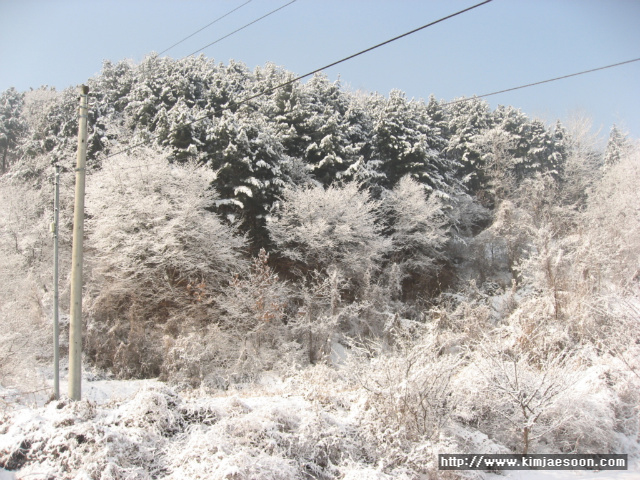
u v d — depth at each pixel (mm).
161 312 18266
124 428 6539
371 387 8430
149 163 20297
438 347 9719
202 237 18797
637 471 8172
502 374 8930
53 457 5863
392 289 22672
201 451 6086
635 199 24359
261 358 16641
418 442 7789
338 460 7195
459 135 36969
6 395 10094
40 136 34281
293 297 20250
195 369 14656
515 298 20484
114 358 15586
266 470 5879
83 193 8320
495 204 34344
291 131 26812
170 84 30609
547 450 8883
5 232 22906
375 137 30047
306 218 21516
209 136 22672
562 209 31047
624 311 12805
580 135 43281
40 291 19406
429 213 24891
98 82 37562
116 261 18125
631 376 10500
